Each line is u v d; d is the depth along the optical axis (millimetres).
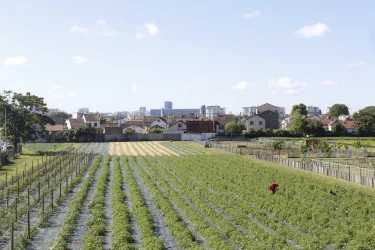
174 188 40156
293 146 81500
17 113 74500
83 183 42375
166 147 96062
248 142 108438
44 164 55688
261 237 23406
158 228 26219
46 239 24328
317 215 27984
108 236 24375
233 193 37969
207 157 68562
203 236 24281
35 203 32906
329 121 155500
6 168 54406
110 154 80000
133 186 39656
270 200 33375
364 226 25703
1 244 23391
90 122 143375
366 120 124125
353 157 67000
